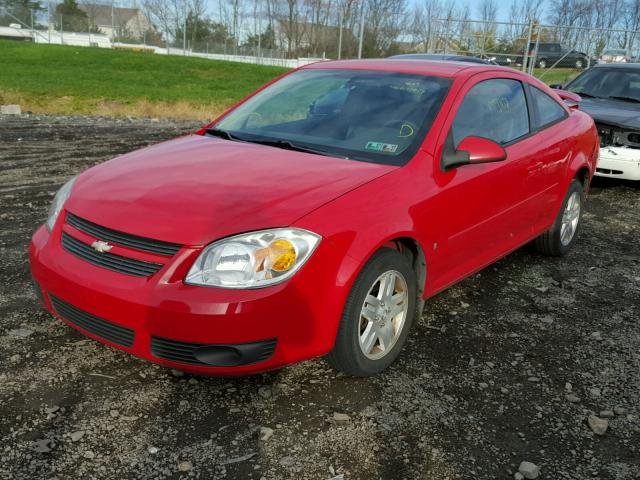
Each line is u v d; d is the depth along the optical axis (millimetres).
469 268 3846
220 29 69938
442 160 3416
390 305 3107
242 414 2768
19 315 3607
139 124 14234
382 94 3811
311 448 2561
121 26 53625
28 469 2338
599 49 33531
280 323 2596
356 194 2904
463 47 26781
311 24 64562
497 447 2645
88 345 3303
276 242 2586
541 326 3895
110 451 2473
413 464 2500
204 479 2348
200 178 3020
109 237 2734
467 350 3506
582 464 2562
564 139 4777
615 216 6926
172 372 3076
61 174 7699
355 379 3107
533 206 4469
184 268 2564
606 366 3420
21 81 20891
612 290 4617
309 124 3734
